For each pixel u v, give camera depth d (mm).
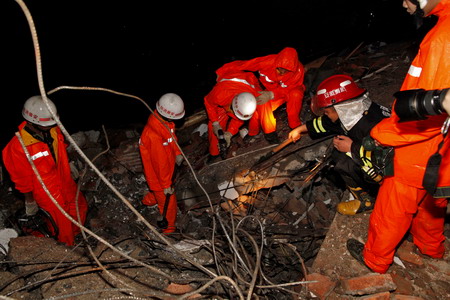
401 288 3092
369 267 3182
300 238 4129
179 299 2078
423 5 2309
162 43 11359
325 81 3338
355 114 3195
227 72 5012
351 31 9273
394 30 8609
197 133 6293
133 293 2855
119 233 4855
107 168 5633
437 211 3080
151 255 3336
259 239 3855
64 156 4070
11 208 4984
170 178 4355
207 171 5160
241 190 4828
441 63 2221
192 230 4750
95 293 2842
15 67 11156
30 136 3654
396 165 2711
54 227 4297
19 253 3270
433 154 2307
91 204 5227
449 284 3139
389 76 5973
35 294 2855
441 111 1917
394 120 2504
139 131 7234
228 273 3053
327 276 3191
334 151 3729
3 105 9938
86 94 9969
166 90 9891
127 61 11039
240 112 4547
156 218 5047
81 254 3293
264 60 4922
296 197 4734
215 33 11109
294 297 3047
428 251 3295
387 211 2861
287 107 5059
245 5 11438
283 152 5008
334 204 4656
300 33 10016
